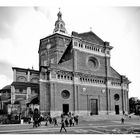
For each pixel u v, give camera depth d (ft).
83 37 230.07
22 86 251.80
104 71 243.40
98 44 242.37
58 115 190.70
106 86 239.91
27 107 207.82
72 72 210.18
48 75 195.52
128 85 266.57
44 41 294.05
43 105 187.73
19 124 162.71
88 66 228.22
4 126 144.05
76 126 141.08
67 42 285.43
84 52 226.79
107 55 249.34
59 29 298.76
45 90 191.83
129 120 204.54
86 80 221.66
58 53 271.90
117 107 249.55
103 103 232.94
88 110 215.51
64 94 203.51
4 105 266.77
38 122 141.79
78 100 208.13
